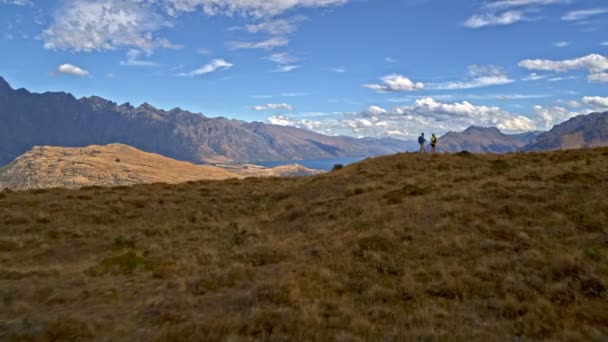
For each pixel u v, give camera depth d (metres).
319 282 9.62
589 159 22.97
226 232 17.23
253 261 12.07
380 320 7.40
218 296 9.02
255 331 6.97
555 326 6.64
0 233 16.22
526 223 12.47
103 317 7.97
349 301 8.42
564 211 13.01
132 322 7.66
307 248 13.01
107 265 12.08
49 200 22.33
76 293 9.53
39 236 15.79
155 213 20.80
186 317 7.78
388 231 12.75
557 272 8.66
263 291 8.94
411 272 9.78
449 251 10.95
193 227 18.41
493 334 6.41
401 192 19.03
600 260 8.99
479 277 9.07
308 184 26.03
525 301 7.68
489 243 11.05
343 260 11.05
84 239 15.78
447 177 22.23
